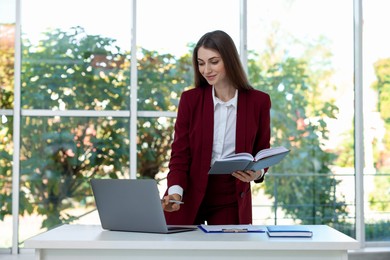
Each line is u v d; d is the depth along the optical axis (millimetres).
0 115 5980
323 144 6207
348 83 6266
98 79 6035
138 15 6070
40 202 5930
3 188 5945
